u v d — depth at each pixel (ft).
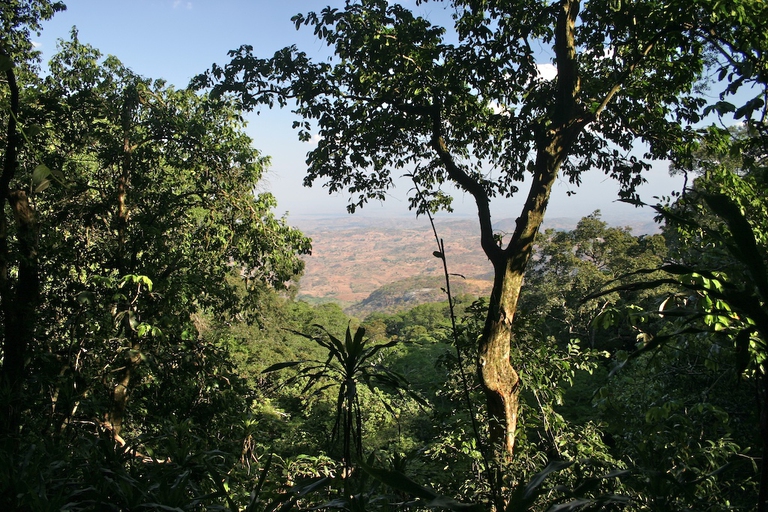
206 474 10.10
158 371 28.12
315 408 45.70
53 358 21.99
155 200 34.04
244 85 27.22
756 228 15.94
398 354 80.18
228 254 35.86
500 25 26.11
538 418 26.32
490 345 23.84
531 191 24.52
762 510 4.12
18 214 20.10
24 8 24.98
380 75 26.63
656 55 24.17
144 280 24.99
